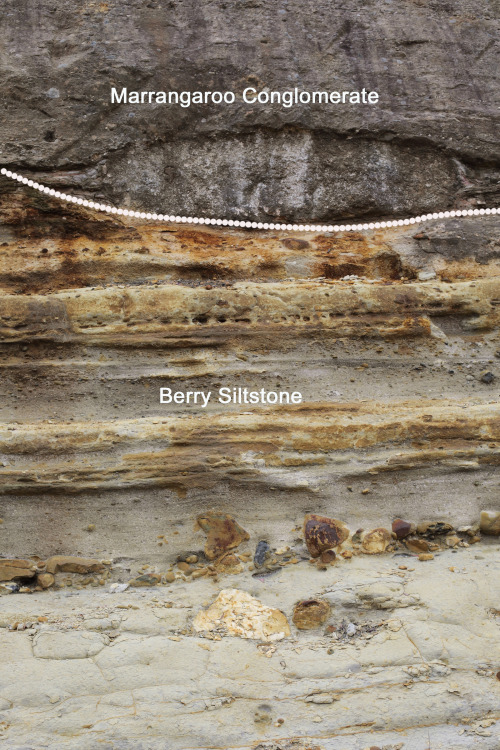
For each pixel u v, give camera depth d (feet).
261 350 15.30
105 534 12.94
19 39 18.13
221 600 11.91
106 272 16.52
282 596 12.04
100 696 10.09
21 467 13.15
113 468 13.21
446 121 18.63
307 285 16.03
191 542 13.01
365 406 14.51
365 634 11.32
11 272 16.08
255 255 17.26
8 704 9.87
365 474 13.70
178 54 18.49
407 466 13.78
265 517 13.32
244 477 13.43
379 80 18.97
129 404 14.51
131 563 12.73
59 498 13.09
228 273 16.94
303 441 13.79
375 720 9.81
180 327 15.15
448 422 14.16
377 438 13.98
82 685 10.20
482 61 19.85
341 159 18.29
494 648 10.92
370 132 18.34
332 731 9.68
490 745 9.42
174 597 12.07
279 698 10.14
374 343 15.72
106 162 17.49
